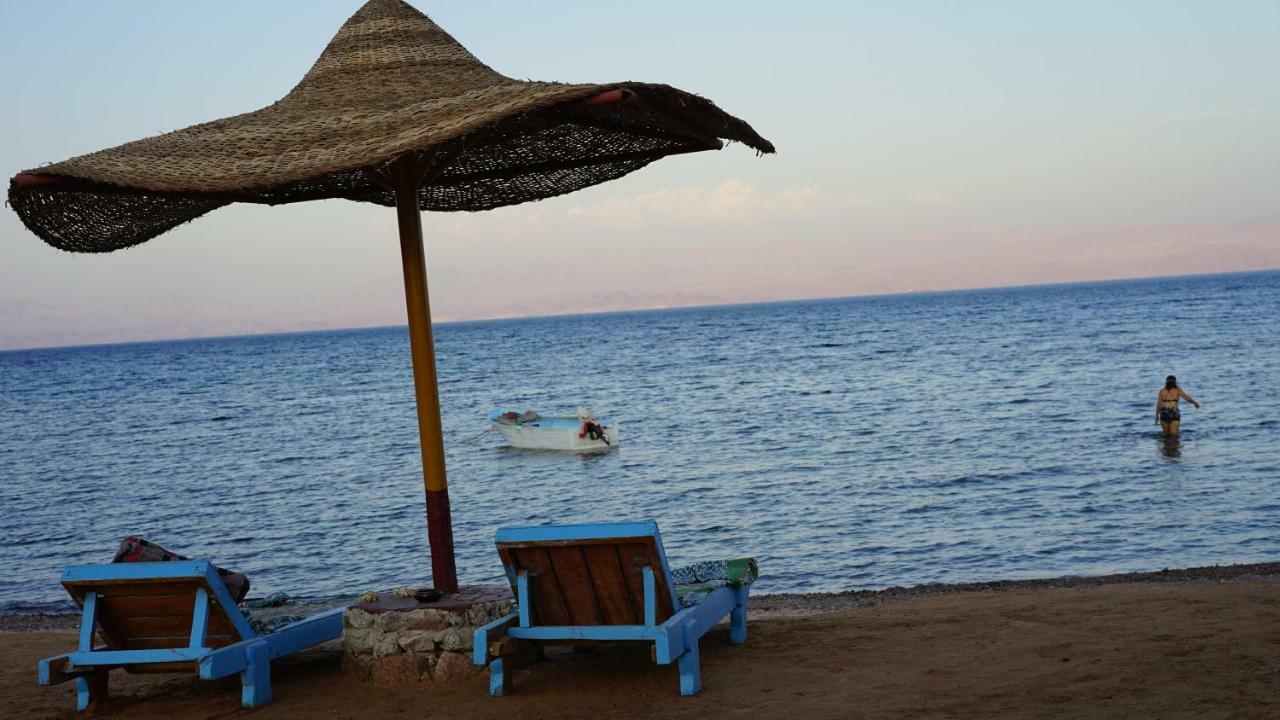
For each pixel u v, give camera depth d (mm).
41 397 76625
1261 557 11914
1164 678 4969
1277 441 21156
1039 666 5387
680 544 14977
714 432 30391
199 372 109312
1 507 23375
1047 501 16297
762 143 6066
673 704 5020
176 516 20688
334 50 5953
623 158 6949
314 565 15180
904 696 4953
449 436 34656
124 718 5391
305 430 39438
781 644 6340
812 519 16156
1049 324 98375
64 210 5340
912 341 84062
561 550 5105
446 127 4551
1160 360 46656
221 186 4453
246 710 5316
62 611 12953
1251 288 186250
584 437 28250
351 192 6855
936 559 12930
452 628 5516
